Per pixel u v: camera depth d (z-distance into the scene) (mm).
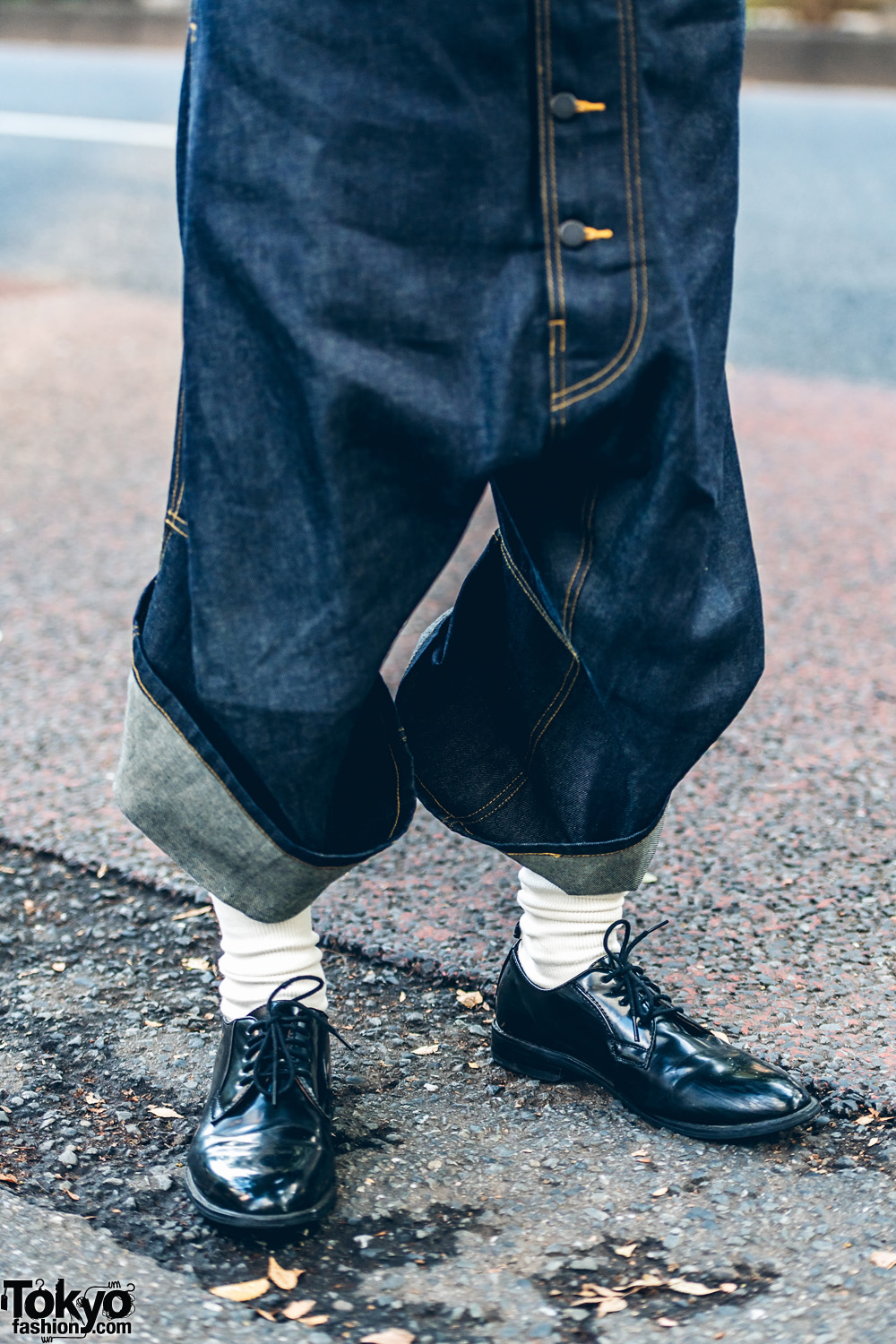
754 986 1914
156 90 10414
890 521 3770
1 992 1937
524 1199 1520
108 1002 1919
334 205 1243
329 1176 1479
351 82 1241
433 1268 1409
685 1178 1551
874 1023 1823
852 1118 1651
